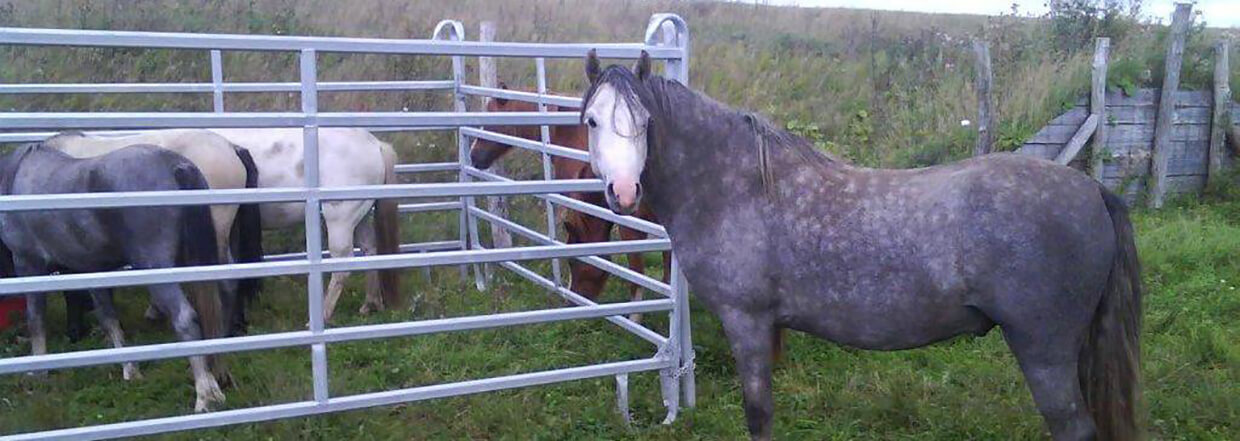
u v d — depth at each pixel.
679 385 4.45
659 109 3.26
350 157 5.84
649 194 3.41
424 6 12.29
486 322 3.90
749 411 3.36
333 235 5.94
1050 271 2.85
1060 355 2.95
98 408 4.38
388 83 6.41
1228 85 9.43
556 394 4.48
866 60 12.52
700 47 12.45
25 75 8.80
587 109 3.15
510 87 10.23
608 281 6.66
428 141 9.21
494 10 12.65
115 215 4.36
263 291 6.18
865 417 4.19
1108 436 3.05
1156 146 9.16
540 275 6.83
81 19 9.64
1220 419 4.07
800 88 11.67
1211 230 7.61
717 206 3.28
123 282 3.27
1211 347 4.90
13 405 4.36
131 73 9.27
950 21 16.64
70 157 4.72
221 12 10.53
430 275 6.72
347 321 5.83
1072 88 9.16
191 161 4.72
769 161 3.24
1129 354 3.01
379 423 4.04
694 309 5.51
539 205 8.01
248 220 5.30
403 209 6.66
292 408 3.65
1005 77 10.08
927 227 2.95
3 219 4.81
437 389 3.87
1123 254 3.00
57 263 4.84
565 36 12.22
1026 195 2.88
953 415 4.14
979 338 5.21
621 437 4.08
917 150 9.37
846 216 3.10
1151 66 9.34
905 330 3.07
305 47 3.37
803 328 3.30
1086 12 11.48
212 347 3.46
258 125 3.34
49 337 5.52
